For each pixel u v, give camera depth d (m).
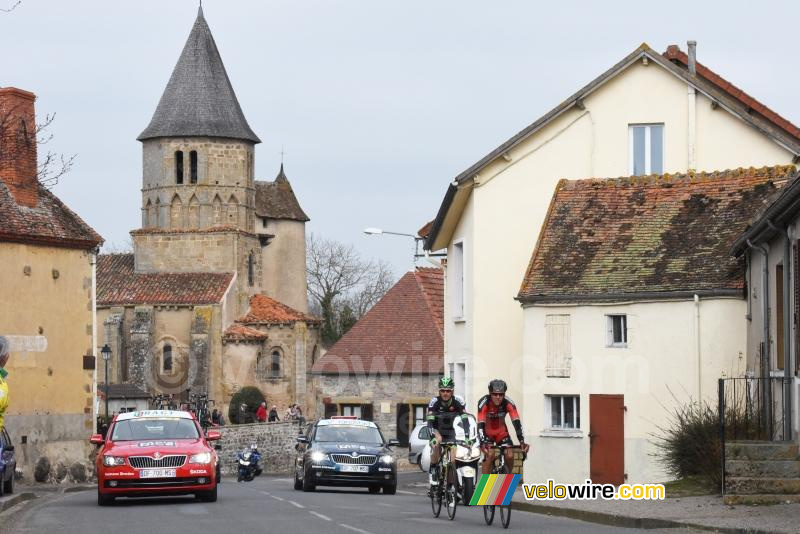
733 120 47.03
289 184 134.00
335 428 43.97
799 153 46.31
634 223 42.72
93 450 60.09
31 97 59.00
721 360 38.44
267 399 115.75
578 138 47.66
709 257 39.88
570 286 41.34
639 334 39.84
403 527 24.77
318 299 152.25
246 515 28.28
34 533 24.28
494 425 25.67
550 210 44.34
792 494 27.44
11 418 55.50
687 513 25.86
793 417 29.48
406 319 83.00
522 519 27.25
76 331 59.59
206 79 123.56
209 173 121.62
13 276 56.09
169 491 32.53
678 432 34.88
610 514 26.08
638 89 47.50
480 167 47.09
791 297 30.17
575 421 41.16
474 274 47.34
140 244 119.81
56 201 60.44
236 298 118.19
